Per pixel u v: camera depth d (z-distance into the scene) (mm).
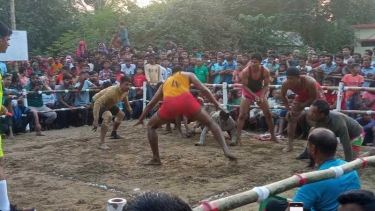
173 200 1392
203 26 19797
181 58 12789
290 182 2896
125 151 7754
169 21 19469
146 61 13281
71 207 4852
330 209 3227
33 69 13445
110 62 13156
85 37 21234
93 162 6938
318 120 5426
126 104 8617
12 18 14016
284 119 9141
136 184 5715
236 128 8766
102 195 5281
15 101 9789
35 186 5684
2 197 3535
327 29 22969
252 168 6477
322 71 9695
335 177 3154
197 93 8273
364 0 25531
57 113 10914
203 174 6160
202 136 8289
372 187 5551
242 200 2547
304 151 7031
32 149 8094
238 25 20734
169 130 9641
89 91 11312
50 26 23531
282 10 23375
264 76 7863
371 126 8203
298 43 22297
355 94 8852
